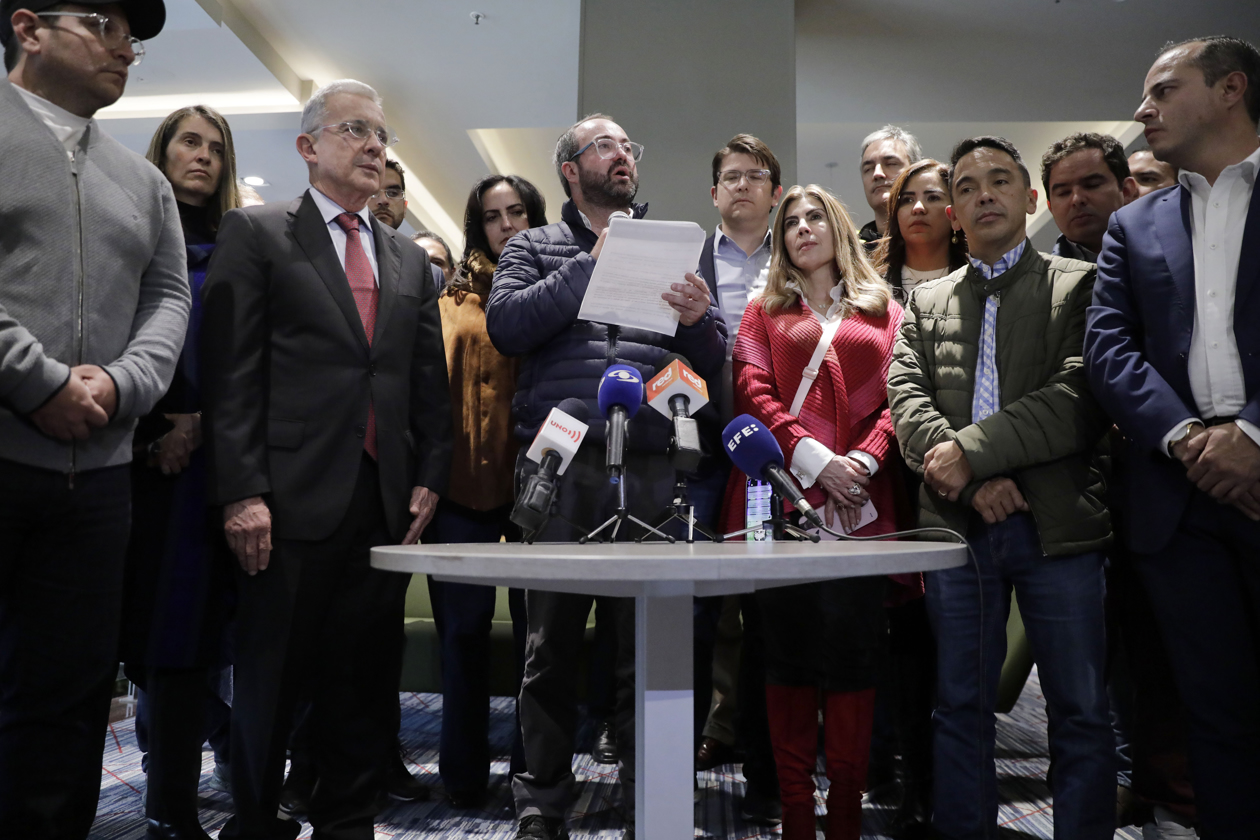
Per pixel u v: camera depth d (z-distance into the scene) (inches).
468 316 107.7
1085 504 74.9
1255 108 71.3
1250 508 64.6
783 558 36.8
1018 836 88.7
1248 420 64.2
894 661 93.9
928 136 280.5
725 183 108.0
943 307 84.6
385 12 209.3
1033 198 85.8
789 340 89.1
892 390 83.7
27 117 63.5
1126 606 89.0
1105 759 71.6
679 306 70.2
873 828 92.2
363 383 75.8
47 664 62.9
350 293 76.8
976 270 84.2
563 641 80.2
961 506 78.4
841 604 78.7
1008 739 131.8
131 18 68.6
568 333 82.4
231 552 76.1
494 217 112.0
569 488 77.7
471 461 101.7
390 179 129.0
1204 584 68.9
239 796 69.4
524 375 84.5
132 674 85.7
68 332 62.6
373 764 75.6
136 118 248.1
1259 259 68.1
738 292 104.6
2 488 59.1
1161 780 85.7
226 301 73.4
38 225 62.1
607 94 169.9
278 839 69.8
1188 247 71.3
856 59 216.7
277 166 283.3
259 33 217.8
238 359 72.6
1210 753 68.5
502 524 102.5
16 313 60.7
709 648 92.7
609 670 121.1
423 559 40.8
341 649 75.0
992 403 79.7
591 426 78.0
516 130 285.3
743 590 48.5
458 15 209.0
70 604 63.3
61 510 62.1
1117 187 99.7
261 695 69.5
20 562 62.8
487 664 100.8
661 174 167.0
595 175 86.8
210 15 196.4
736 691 116.7
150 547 78.7
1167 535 69.2
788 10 170.2
